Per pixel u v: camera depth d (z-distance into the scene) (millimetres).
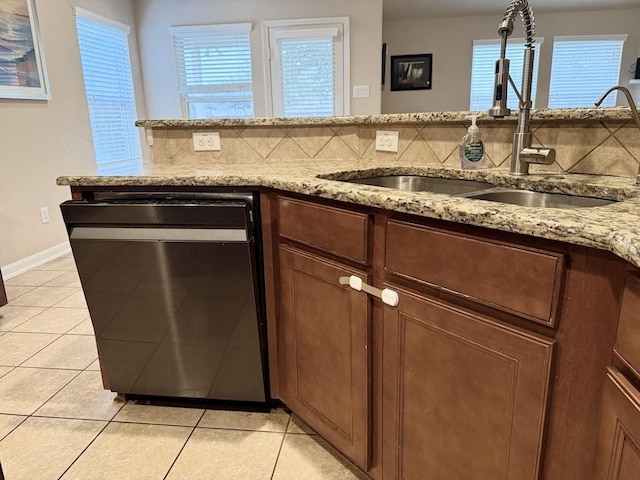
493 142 1567
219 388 1608
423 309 979
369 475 1259
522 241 781
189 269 1397
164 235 1362
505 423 862
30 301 2742
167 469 1393
